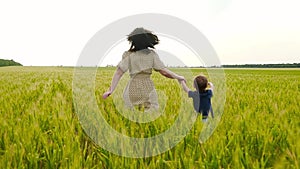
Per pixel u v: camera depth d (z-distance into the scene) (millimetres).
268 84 9312
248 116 3018
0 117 3326
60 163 2184
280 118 3049
